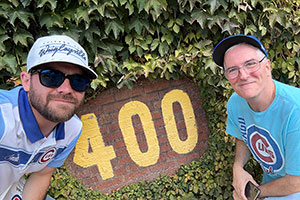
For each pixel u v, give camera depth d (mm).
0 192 1481
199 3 2252
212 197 2619
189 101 2631
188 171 2607
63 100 1225
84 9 1911
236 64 1478
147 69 2266
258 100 1545
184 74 2551
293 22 2461
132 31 2172
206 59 2336
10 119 1234
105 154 2400
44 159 1511
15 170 1415
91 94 2271
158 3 2027
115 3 1967
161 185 2541
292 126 1454
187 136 2658
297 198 1604
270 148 1666
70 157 2285
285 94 1497
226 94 2457
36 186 1706
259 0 2260
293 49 2537
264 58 1489
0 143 1233
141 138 2512
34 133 1312
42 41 1219
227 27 2270
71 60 1173
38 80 1190
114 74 2227
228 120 2000
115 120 2404
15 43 1845
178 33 2307
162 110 2553
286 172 1560
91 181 2369
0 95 1263
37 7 1790
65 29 1938
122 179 2477
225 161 2590
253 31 2404
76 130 1585
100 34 2057
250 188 1802
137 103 2461
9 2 1804
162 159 2596
